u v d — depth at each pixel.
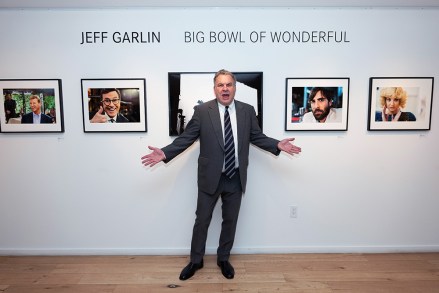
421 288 1.99
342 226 2.51
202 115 2.05
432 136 2.44
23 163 2.43
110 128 2.39
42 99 2.36
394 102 2.39
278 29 2.36
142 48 2.35
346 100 2.39
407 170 2.47
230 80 1.96
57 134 2.41
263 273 2.19
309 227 2.51
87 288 2.01
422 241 2.49
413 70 2.38
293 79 2.37
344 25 2.35
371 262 2.36
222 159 2.03
